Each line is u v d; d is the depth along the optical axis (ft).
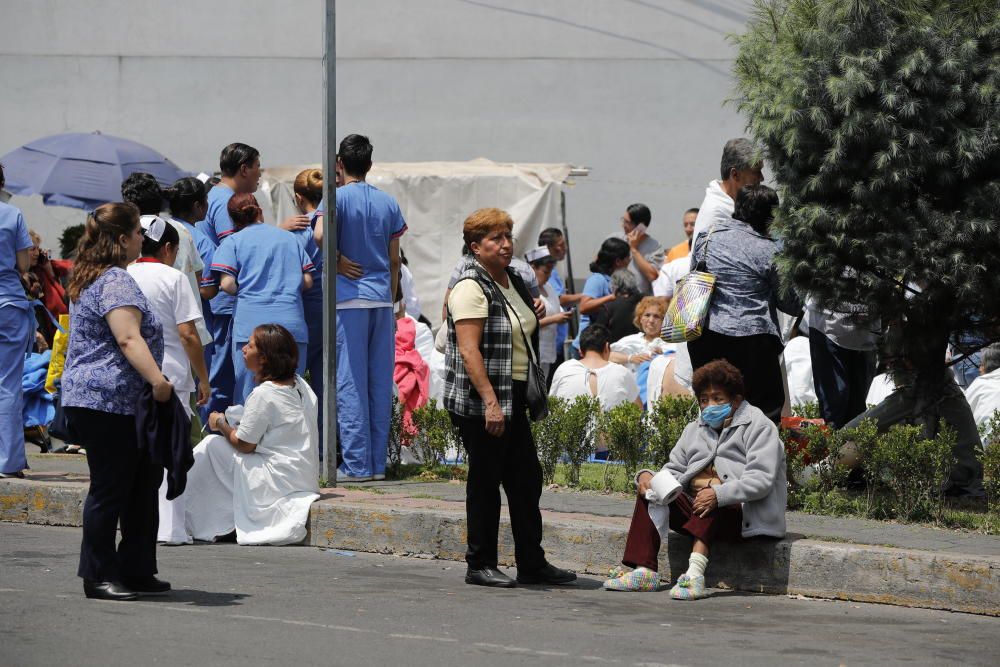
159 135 141.08
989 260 54.34
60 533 59.93
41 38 140.87
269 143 140.77
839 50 53.21
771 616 43.45
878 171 52.95
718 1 137.69
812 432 55.67
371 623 41.01
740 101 57.82
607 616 43.16
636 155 139.13
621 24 138.72
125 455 43.73
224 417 59.26
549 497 59.52
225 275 65.57
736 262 55.26
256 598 44.98
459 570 52.08
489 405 47.62
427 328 86.17
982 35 53.31
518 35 139.44
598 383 80.48
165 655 35.76
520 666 35.47
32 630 38.70
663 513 48.29
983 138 52.65
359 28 140.26
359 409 65.51
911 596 45.09
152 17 140.46
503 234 48.75
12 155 116.16
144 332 43.65
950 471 54.19
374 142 140.87
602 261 103.76
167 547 57.11
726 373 47.83
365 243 65.92
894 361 59.67
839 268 54.95
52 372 80.94
